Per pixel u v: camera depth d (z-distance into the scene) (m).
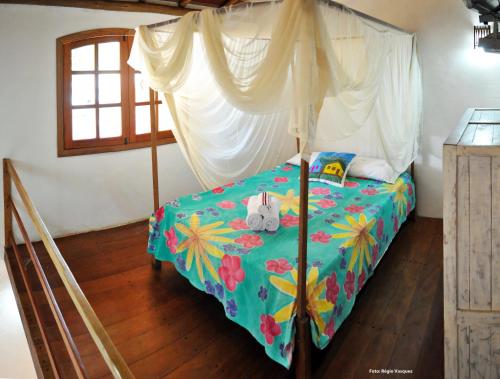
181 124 3.41
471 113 2.47
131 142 4.38
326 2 2.04
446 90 4.13
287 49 1.93
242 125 3.90
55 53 3.70
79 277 3.26
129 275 3.30
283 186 3.86
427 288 3.05
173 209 3.18
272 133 4.33
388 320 2.67
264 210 2.79
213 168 3.83
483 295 1.67
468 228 1.64
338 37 2.30
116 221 4.40
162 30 2.94
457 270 1.68
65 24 3.71
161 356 2.36
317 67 1.94
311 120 1.97
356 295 2.68
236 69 2.41
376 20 2.84
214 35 2.37
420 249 3.71
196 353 2.39
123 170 4.36
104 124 4.23
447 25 4.00
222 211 3.18
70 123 3.92
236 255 2.44
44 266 3.41
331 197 3.54
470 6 2.72
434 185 4.39
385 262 3.47
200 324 2.67
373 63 2.76
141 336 2.54
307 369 2.11
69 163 3.98
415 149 4.07
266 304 2.22
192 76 3.08
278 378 2.19
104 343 1.18
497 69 3.87
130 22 4.13
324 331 2.17
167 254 3.16
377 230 3.11
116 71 4.15
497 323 1.67
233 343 2.48
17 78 3.55
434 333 2.53
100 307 2.84
